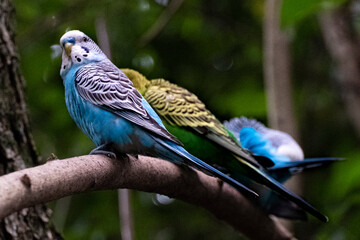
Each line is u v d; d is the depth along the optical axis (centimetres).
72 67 604
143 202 1156
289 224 911
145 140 543
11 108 658
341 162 897
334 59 1103
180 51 1170
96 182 476
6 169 633
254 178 692
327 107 1188
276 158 789
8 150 639
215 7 1172
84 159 465
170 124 737
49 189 407
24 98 677
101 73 579
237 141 774
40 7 1053
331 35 1064
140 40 1060
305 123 1188
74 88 579
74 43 610
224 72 1184
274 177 783
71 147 1106
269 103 961
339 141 1173
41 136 1106
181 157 527
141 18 1109
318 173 1155
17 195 372
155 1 1119
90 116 561
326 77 1191
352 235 909
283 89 951
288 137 835
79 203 1136
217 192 636
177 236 1164
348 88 1048
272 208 780
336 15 1057
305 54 1203
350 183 886
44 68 1082
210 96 1173
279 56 958
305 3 731
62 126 1112
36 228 635
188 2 1144
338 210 893
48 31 1045
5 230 607
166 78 1152
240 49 1190
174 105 743
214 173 509
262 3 1138
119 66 1092
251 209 689
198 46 1183
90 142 1091
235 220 692
